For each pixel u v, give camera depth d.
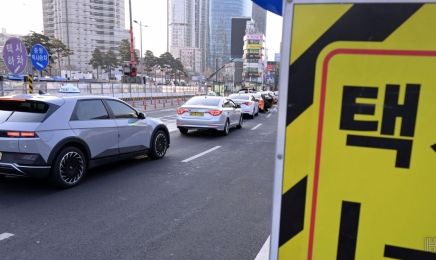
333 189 1.54
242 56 103.19
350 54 1.45
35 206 4.62
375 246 1.52
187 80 115.00
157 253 3.38
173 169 6.88
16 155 4.89
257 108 21.06
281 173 1.59
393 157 1.46
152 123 7.59
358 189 1.51
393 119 1.44
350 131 1.49
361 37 1.43
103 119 6.21
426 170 1.43
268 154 8.62
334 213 1.56
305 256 1.62
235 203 4.90
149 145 7.46
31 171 4.92
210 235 3.81
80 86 33.94
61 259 3.22
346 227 1.55
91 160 5.88
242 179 6.21
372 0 1.40
